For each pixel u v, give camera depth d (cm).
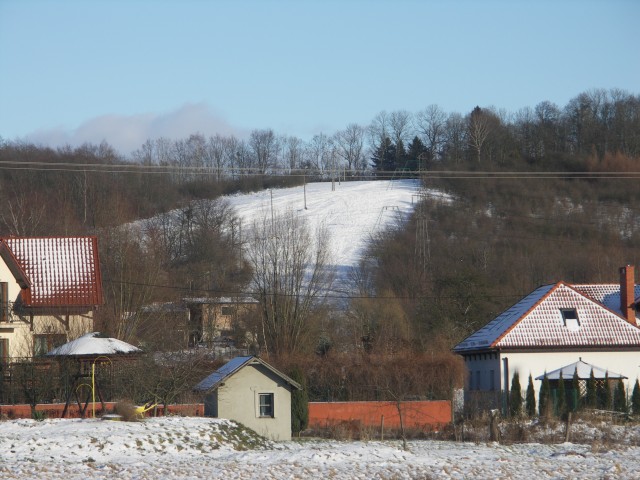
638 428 7275
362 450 5466
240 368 6569
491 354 9244
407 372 8331
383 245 18150
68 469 4612
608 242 18300
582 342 9006
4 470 4519
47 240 9256
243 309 12650
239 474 4459
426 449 6106
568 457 5375
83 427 5706
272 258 12281
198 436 5719
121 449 5247
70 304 8738
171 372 6838
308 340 11231
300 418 7050
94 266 9112
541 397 8019
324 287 13250
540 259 16412
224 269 14825
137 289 10675
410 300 12800
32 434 5484
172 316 10706
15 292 8638
